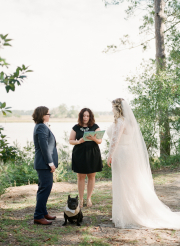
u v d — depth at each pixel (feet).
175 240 11.02
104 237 11.51
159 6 37.63
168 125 34.01
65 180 28.02
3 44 7.13
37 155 13.23
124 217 12.96
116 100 14.02
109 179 28.63
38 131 12.97
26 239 11.09
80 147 16.42
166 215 13.50
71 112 226.99
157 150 32.68
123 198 13.10
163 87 30.99
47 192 13.30
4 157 9.66
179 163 33.30
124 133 13.78
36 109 13.46
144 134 30.68
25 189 22.95
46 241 10.95
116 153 13.65
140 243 10.78
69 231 12.24
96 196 19.54
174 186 22.35
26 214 15.25
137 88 31.78
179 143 34.01
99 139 15.97
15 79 7.41
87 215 14.89
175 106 34.32
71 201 12.71
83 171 16.25
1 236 11.27
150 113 30.94
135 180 13.41
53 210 16.37
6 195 20.79
